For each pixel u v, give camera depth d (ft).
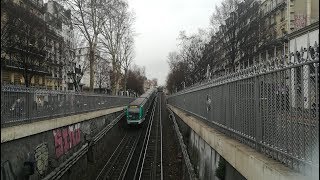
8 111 40.60
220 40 178.09
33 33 100.42
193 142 59.31
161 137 119.14
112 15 134.10
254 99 25.88
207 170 40.96
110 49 158.61
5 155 37.22
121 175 68.64
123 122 142.41
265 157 22.17
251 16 156.04
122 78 244.01
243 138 28.45
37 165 46.03
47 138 50.93
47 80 179.73
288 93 20.20
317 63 16.63
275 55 22.41
